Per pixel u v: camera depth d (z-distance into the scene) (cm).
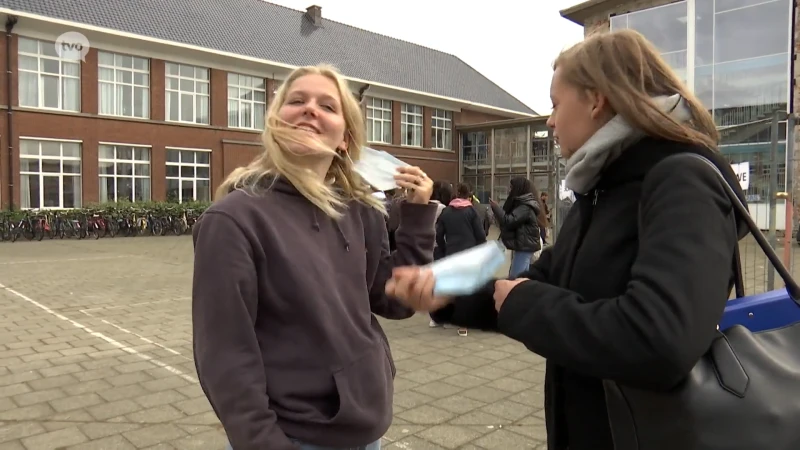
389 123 3133
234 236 132
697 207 97
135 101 2312
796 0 1565
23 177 2058
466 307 142
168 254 1451
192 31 2488
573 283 119
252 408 126
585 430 122
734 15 1672
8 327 604
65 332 582
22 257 1359
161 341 545
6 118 2000
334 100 160
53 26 2070
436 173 3312
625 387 104
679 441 97
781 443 95
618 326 94
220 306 129
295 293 138
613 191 117
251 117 2628
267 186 148
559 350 101
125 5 2358
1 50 1981
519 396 388
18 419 348
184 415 355
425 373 441
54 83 2117
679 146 109
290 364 139
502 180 3186
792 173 491
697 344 90
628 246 111
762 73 1636
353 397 141
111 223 2088
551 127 132
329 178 169
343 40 3167
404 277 132
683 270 92
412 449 305
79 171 2175
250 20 2806
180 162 2422
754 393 96
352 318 152
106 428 335
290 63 2708
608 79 115
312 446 137
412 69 3366
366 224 171
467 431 329
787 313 114
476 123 3475
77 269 1119
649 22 1823
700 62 1741
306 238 145
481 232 591
